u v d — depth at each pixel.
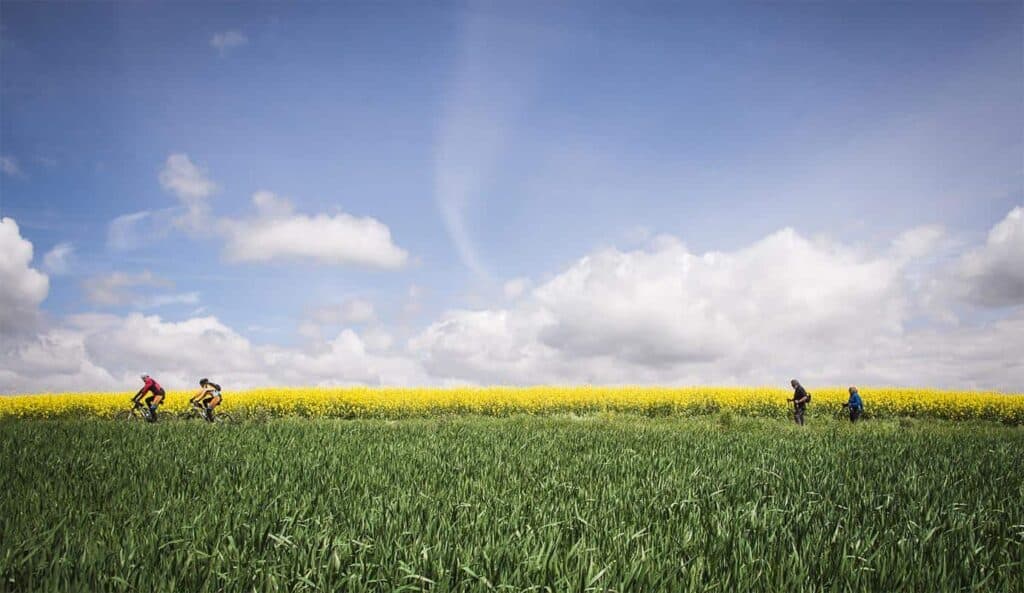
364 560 4.19
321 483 7.38
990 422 26.86
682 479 7.80
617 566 4.17
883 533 5.30
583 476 8.09
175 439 12.51
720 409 32.69
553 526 5.12
